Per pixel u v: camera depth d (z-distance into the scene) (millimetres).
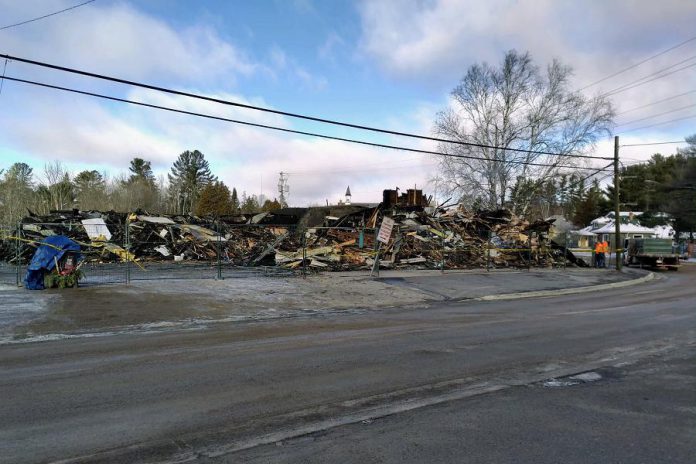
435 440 4438
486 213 32625
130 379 6312
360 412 5160
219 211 79750
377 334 9570
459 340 8953
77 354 7762
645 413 5203
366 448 4254
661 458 4102
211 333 9680
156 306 12391
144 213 30188
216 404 5363
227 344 8578
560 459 4066
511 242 29297
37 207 62562
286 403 5418
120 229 26500
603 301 15758
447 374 6637
